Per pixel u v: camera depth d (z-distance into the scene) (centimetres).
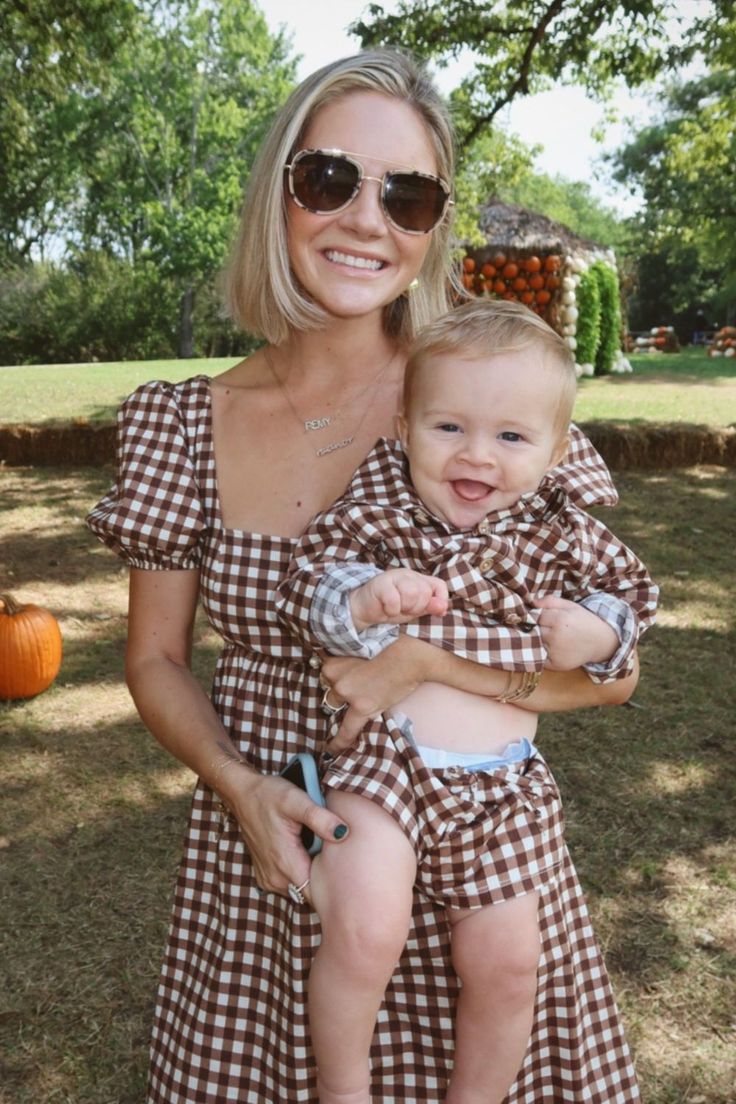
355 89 165
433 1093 166
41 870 397
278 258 167
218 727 173
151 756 489
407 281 171
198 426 180
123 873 395
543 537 162
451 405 160
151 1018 320
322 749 169
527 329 162
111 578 775
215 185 4288
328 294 165
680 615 671
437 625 154
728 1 1271
